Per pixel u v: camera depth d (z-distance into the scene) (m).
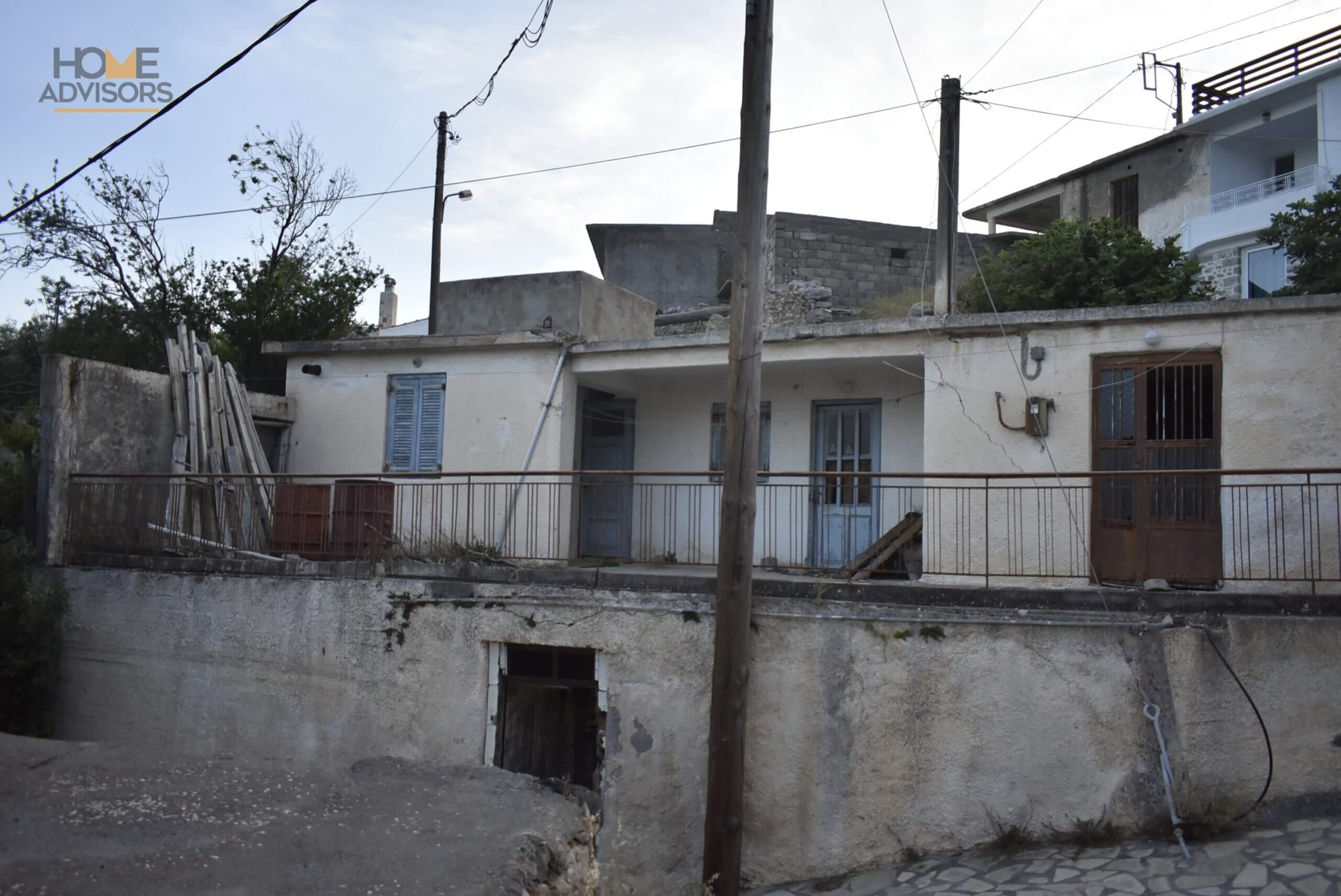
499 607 9.18
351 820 4.18
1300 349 9.08
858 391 12.06
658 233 24.50
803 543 12.16
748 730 8.30
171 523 11.02
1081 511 9.72
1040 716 7.71
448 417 12.77
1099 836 7.45
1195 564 9.30
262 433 13.72
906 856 7.89
